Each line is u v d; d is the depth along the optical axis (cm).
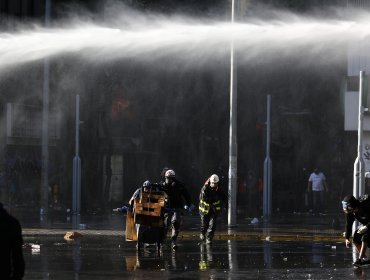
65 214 4453
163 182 2762
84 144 5528
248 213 4762
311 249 2739
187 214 4588
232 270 2119
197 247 2797
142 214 2528
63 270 2103
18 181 5206
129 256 2467
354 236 2247
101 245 2809
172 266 2206
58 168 5444
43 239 3030
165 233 2667
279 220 4141
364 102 3212
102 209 4972
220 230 3466
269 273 2053
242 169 5859
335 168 5838
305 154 5938
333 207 5462
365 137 5297
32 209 4875
